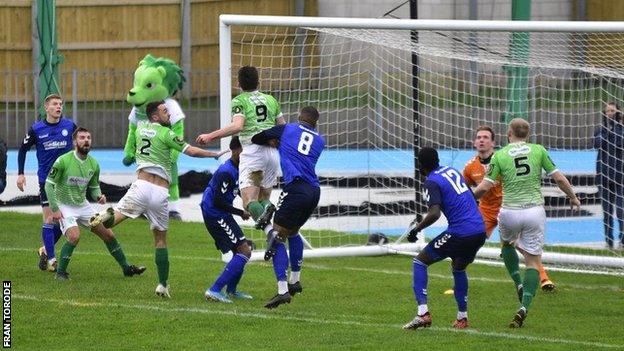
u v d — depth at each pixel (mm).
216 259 44094
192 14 86062
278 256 34125
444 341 29594
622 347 29375
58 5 83625
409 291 38156
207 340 29562
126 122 78125
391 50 71312
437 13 88625
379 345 29031
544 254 43500
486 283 40250
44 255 40594
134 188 35531
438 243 30875
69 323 31453
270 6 89750
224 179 34875
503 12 88000
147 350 28391
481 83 66188
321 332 30703
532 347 29094
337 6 90438
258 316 32844
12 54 82875
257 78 39594
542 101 58500
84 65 84625
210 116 77750
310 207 34188
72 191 38469
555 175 34219
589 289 39594
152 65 52750
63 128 41500
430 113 62719
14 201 61625
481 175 38938
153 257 44125
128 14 85188
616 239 48406
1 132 77438
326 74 74562
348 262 45219
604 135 48688
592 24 41344
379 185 63906
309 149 34344
